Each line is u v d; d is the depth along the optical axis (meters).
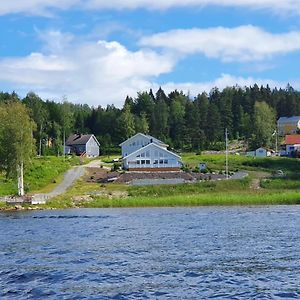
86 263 29.56
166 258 31.14
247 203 82.75
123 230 47.97
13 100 99.00
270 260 29.92
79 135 198.12
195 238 40.81
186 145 192.12
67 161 142.50
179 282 24.30
